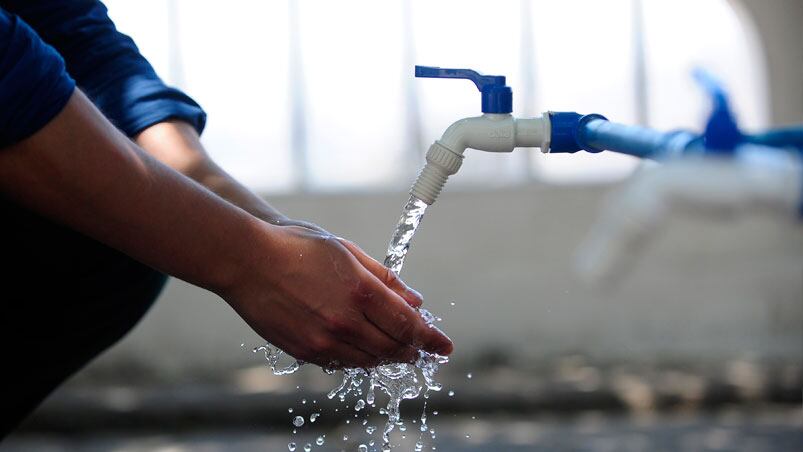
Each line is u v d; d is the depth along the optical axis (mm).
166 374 8391
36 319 1678
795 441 6641
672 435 6914
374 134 8641
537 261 8734
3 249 1596
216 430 7449
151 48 8477
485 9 8578
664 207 936
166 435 7355
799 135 1023
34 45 1252
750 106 8648
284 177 8648
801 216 881
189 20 8492
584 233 8711
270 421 7508
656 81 8617
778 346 8469
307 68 8594
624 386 7840
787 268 8461
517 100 8617
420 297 1485
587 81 8617
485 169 8781
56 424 7469
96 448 6992
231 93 8570
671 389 7812
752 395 7812
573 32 8609
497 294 8719
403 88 8609
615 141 1303
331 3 8562
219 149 8617
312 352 1455
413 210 1498
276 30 8562
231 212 1376
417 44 8586
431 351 1462
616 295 8625
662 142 1160
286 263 1393
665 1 8609
